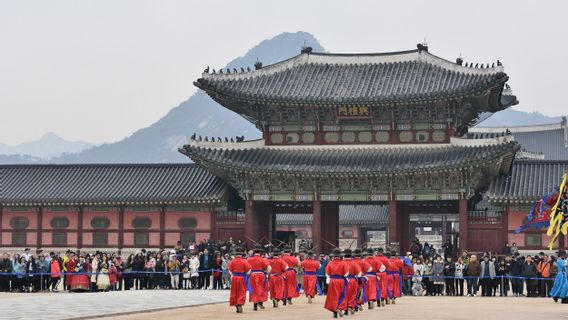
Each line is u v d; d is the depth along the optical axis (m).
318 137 93.38
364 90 92.12
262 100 91.00
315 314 48.03
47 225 97.12
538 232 87.19
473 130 160.12
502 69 89.62
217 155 91.69
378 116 92.06
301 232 148.88
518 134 161.12
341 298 45.97
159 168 99.19
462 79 91.19
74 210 96.69
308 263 58.81
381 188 90.75
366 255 53.62
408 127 92.06
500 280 72.38
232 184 93.25
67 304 53.12
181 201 92.69
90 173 99.69
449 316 46.84
